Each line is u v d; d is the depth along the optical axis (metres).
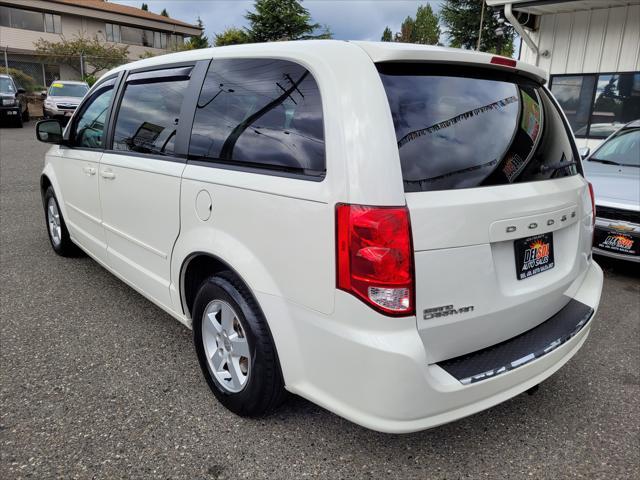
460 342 2.03
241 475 2.16
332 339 1.93
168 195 2.75
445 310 1.92
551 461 2.32
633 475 2.24
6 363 2.98
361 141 1.84
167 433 2.41
